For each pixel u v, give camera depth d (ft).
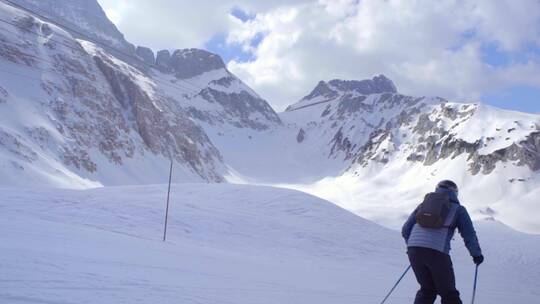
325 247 148.36
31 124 516.32
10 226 64.34
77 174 501.97
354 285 56.18
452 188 21.06
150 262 44.50
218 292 31.40
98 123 629.10
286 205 195.52
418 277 20.16
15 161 419.13
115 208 143.23
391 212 417.28
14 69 599.98
